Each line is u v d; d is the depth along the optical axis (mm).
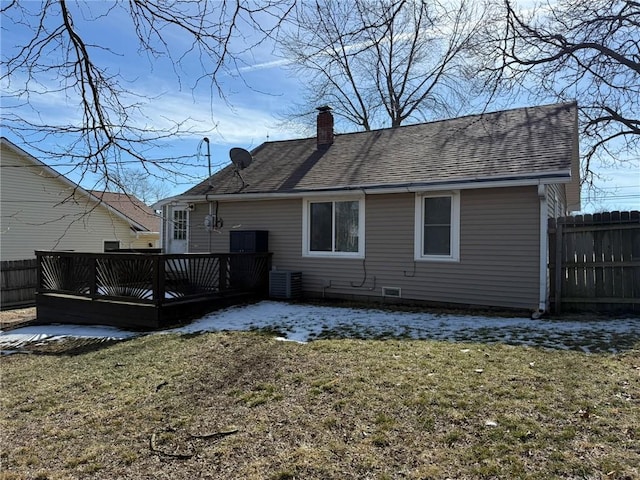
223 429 3625
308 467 2932
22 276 13344
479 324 6863
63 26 3057
